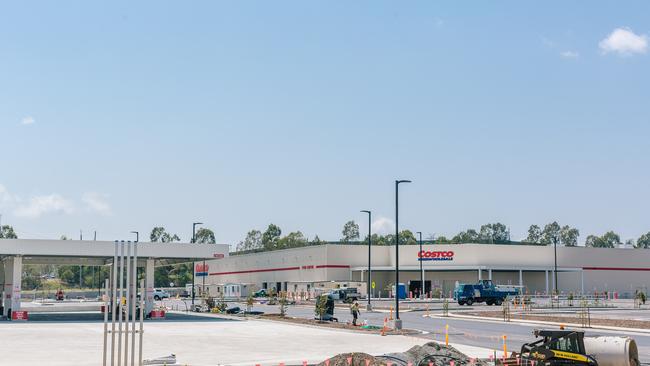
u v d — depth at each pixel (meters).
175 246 60.47
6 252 55.66
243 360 32.06
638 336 47.22
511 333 48.38
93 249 57.97
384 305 92.88
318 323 55.91
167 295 129.12
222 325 53.66
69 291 194.12
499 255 123.00
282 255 135.88
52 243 56.75
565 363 26.20
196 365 30.19
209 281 165.88
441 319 65.12
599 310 81.50
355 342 40.88
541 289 128.25
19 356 32.59
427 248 124.31
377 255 126.00
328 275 123.00
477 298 94.88
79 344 37.94
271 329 50.19
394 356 27.42
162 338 42.38
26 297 148.00
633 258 133.25
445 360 26.92
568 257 127.94
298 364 30.67
